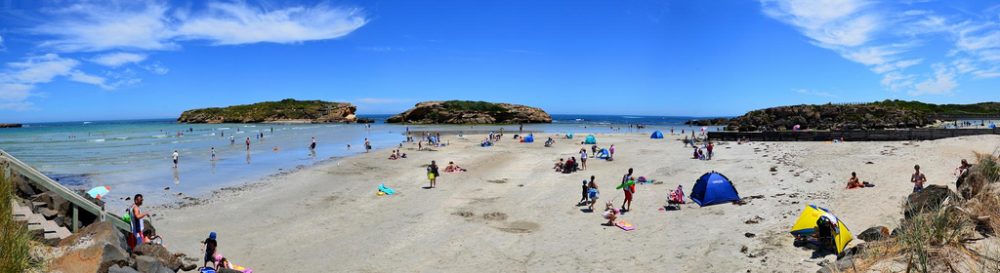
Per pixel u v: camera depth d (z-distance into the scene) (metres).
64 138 67.50
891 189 16.25
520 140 54.50
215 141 59.50
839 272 7.93
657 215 16.48
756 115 68.62
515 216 17.31
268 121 154.50
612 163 31.70
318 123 147.88
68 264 7.62
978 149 24.44
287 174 28.98
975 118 86.75
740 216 15.21
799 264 10.34
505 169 30.22
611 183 23.66
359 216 17.83
